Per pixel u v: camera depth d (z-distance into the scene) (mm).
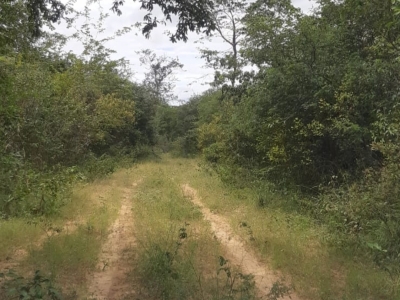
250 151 14352
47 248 6199
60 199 9461
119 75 24969
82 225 7844
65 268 5645
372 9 8797
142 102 28219
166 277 5180
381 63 8516
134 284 5219
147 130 28750
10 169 9273
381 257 6203
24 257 6023
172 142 38000
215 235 7602
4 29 6988
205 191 12320
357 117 8977
